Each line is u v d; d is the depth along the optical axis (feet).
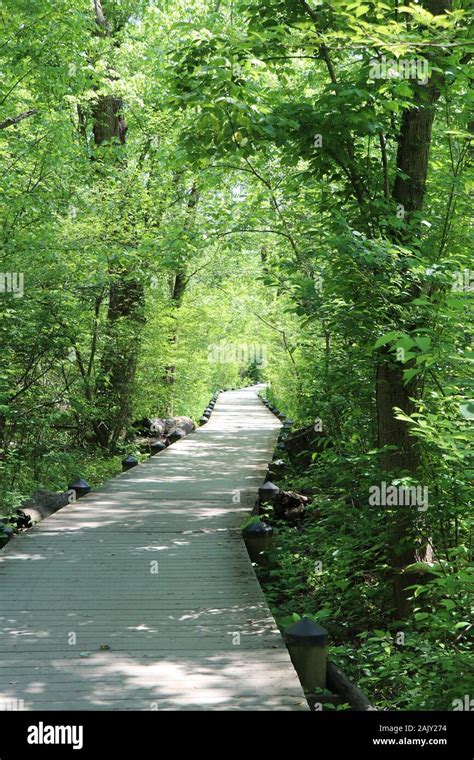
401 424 25.43
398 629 24.12
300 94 35.65
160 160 60.18
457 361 20.38
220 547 27.50
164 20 66.49
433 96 26.89
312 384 38.14
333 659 21.53
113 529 30.30
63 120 47.60
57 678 15.92
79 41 51.37
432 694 17.54
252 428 77.71
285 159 28.35
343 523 31.83
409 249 23.71
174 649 17.67
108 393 61.77
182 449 59.00
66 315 44.47
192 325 84.89
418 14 18.75
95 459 57.52
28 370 45.01
